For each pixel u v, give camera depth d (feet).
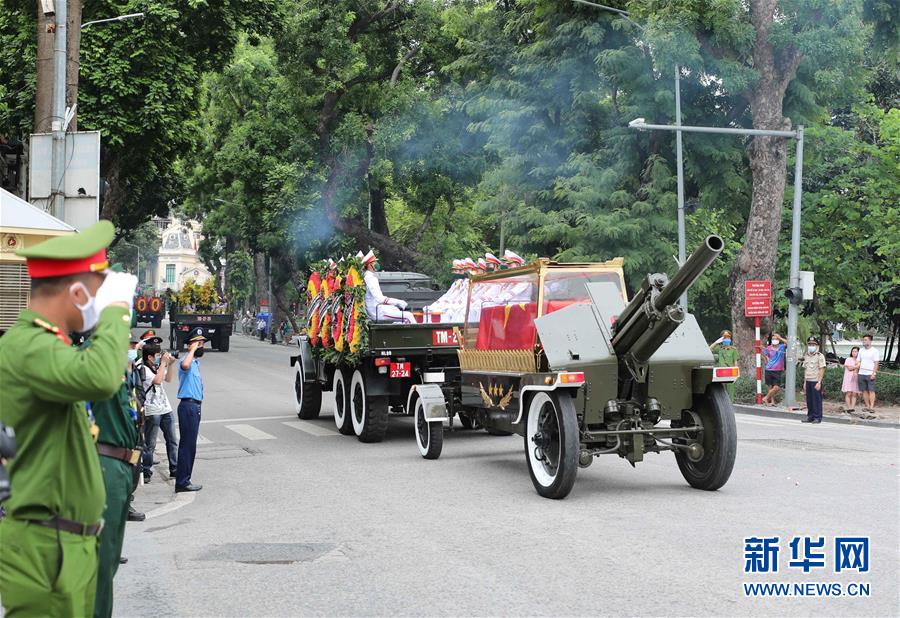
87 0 82.89
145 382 39.06
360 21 125.08
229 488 37.14
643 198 90.48
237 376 100.73
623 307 35.22
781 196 81.76
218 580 22.95
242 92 149.59
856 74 87.04
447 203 138.41
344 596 21.27
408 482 37.27
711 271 99.25
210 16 87.30
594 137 96.99
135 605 20.86
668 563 23.57
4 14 83.41
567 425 32.12
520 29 101.81
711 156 90.58
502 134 99.04
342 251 129.49
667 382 33.81
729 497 32.68
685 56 79.25
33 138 38.68
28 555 11.40
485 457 44.29
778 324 106.52
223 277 277.23
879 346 166.20
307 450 47.85
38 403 11.30
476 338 42.01
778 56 80.74
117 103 82.02
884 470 38.70
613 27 88.99
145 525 30.30
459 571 23.21
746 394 81.15
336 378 55.98
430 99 127.24
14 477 11.39
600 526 28.17
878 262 97.86
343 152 124.67
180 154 93.09
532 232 92.12
